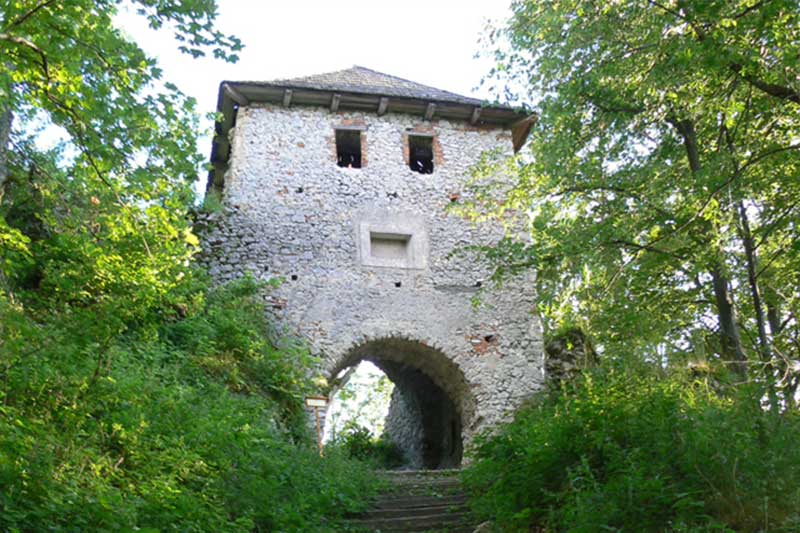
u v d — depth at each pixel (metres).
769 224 10.37
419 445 17.53
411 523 8.33
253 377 12.09
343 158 17.00
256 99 15.55
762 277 12.33
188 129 7.73
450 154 16.11
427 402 17.33
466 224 15.48
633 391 8.30
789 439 6.53
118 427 6.50
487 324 14.69
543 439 8.21
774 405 7.12
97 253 7.48
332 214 14.97
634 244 11.24
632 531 6.13
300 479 8.43
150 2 6.80
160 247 7.79
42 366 6.55
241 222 14.55
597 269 11.55
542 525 7.30
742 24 7.62
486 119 16.45
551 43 11.62
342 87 15.91
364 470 10.38
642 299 12.95
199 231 14.36
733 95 9.46
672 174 10.90
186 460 6.77
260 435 9.02
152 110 7.53
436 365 14.84
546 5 11.31
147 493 5.89
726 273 10.55
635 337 11.79
